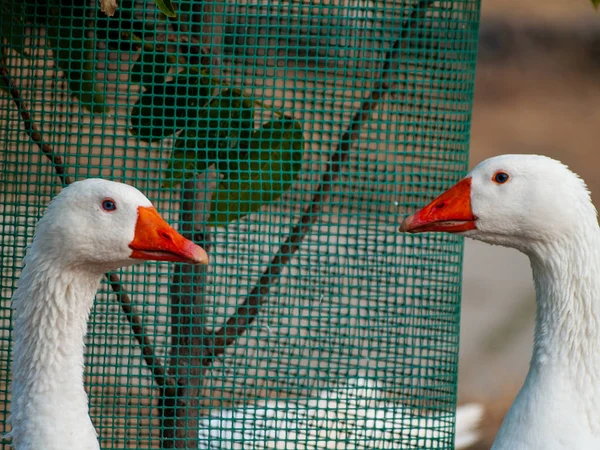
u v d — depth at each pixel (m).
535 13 37.12
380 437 9.91
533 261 7.99
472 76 10.47
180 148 9.56
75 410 7.51
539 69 35.66
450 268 10.21
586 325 7.61
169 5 8.37
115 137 9.59
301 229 9.88
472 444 13.99
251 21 9.74
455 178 10.33
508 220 7.72
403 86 10.07
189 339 9.66
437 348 10.12
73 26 9.62
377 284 9.92
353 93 9.93
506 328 18.39
